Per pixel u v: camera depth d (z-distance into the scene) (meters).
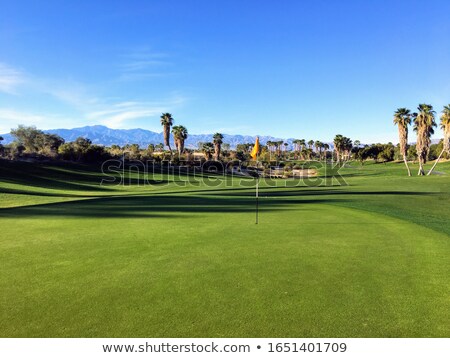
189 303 5.18
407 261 7.27
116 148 72.81
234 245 8.62
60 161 54.94
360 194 25.42
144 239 9.27
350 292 5.59
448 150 57.03
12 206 17.45
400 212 14.73
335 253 7.90
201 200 20.31
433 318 4.71
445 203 18.73
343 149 109.19
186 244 8.73
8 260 7.38
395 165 98.38
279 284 5.95
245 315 4.80
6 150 53.00
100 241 9.05
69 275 6.42
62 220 12.36
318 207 16.39
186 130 79.81
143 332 4.39
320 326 4.52
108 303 5.19
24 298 5.38
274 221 12.15
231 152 103.56
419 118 58.16
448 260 7.32
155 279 6.20
